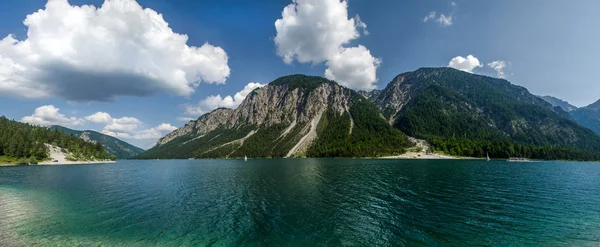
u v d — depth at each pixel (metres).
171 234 27.95
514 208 38.34
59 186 64.06
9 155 176.25
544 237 26.70
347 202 42.22
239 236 27.19
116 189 58.72
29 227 30.39
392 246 24.39
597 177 79.38
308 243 25.20
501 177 76.69
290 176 82.31
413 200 43.56
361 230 28.78
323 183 64.25
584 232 28.16
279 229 29.23
